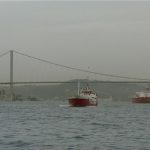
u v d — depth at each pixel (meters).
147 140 54.19
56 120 94.75
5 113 134.88
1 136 57.84
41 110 161.88
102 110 165.50
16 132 63.59
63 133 62.62
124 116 117.62
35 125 78.56
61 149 45.75
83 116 114.50
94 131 66.75
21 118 102.75
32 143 50.41
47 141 52.44
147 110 171.75
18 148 46.50
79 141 52.81
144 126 78.00
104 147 47.44
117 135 60.62
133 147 47.59
